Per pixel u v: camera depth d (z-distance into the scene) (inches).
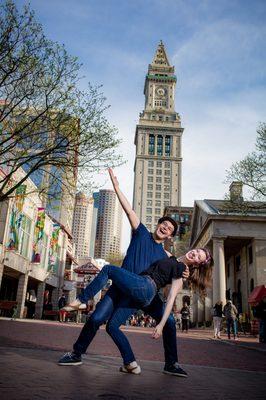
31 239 1072.8
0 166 829.2
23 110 545.0
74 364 156.9
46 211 1254.9
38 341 302.5
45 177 633.0
